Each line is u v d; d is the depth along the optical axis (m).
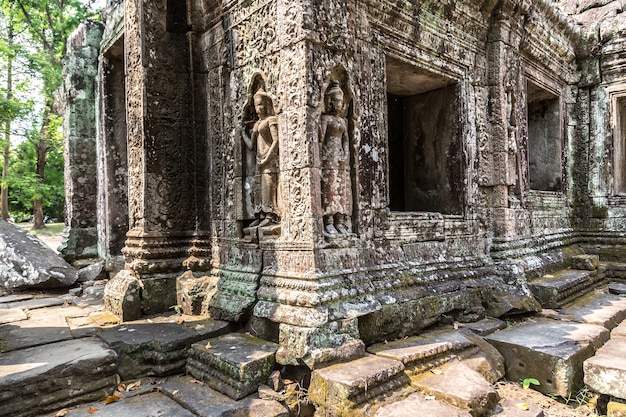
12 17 19.00
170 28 5.31
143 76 5.06
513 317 5.21
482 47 6.09
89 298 5.89
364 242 4.29
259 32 4.36
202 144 5.40
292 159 3.92
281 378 3.49
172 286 5.05
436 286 4.82
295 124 3.88
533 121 8.52
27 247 6.84
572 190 8.54
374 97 4.57
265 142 4.30
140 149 5.14
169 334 4.07
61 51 20.14
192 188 5.40
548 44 7.39
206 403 3.23
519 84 6.57
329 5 4.00
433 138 6.01
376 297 4.14
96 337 4.13
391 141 6.34
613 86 8.07
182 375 3.83
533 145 8.52
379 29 4.66
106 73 7.52
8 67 16.97
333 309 3.70
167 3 5.30
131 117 5.32
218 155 5.09
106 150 7.46
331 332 3.57
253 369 3.41
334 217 4.13
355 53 4.28
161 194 5.18
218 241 5.04
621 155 8.38
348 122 4.27
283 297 3.82
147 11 5.12
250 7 4.48
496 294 5.25
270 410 3.14
